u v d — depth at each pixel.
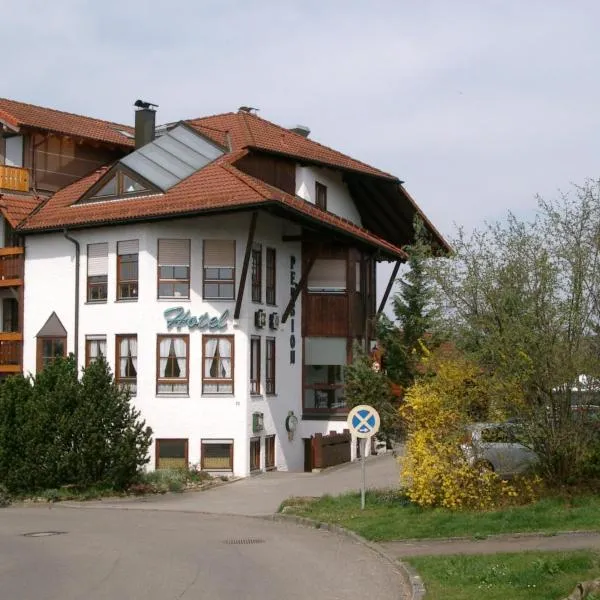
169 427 29.30
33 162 34.41
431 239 36.03
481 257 17.67
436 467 17.64
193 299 29.38
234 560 14.42
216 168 29.50
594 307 17.25
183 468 28.50
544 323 17.12
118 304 29.89
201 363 29.31
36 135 34.56
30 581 12.82
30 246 32.12
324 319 33.09
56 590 12.12
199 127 33.31
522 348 16.95
